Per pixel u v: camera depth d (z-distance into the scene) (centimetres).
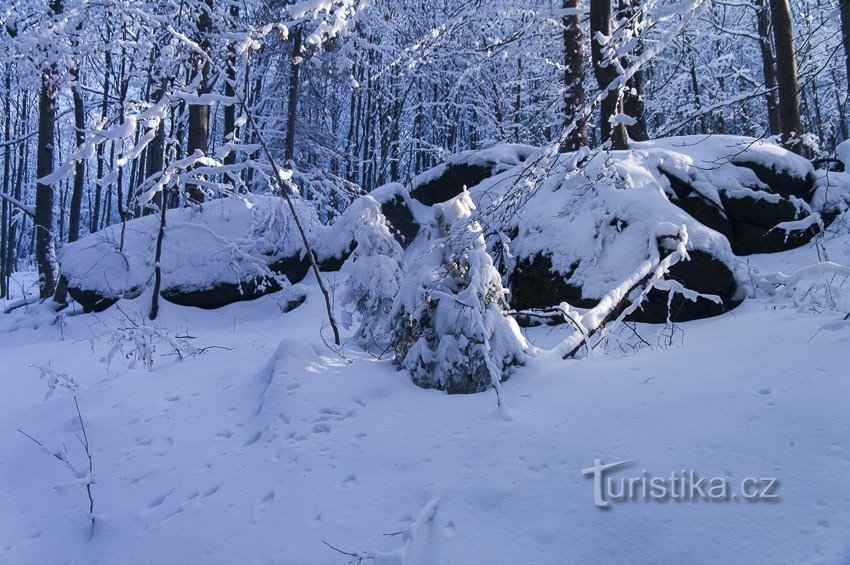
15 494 436
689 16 482
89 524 389
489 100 2303
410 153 2914
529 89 2361
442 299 517
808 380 380
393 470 385
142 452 455
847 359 396
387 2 651
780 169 939
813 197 948
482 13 1313
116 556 359
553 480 343
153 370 655
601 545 292
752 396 378
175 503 393
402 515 344
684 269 701
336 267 1223
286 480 392
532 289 814
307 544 333
